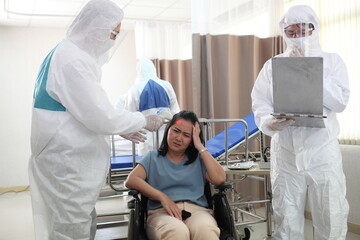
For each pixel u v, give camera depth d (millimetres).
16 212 4535
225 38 3707
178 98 5391
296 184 2143
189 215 1899
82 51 1738
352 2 3246
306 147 2111
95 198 1772
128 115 1840
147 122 2002
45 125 1691
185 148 2080
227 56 3703
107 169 1850
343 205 2133
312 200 2135
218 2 3703
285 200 2160
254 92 2330
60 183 1701
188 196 2023
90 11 1756
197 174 2080
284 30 2189
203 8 3643
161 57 5438
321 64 1771
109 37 1835
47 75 1707
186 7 4973
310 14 2111
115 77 6332
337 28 3393
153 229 1834
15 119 5848
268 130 2191
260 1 3873
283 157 2184
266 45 3932
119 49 6320
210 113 3641
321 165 2090
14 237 3537
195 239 1787
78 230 1727
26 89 5887
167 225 1782
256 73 3863
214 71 3750
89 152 1755
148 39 5410
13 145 5848
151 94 3545
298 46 2121
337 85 2072
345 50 3312
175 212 1879
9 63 5805
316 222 2145
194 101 3623
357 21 3203
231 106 3770
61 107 1717
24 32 5855
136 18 5465
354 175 3174
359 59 3188
